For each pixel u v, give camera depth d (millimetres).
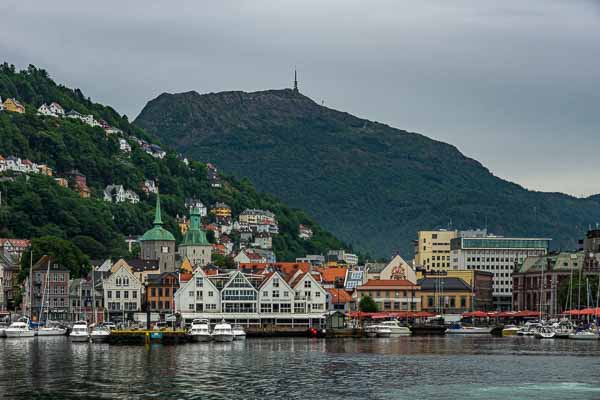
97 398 179500
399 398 182500
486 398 183250
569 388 195625
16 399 178625
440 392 189625
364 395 185250
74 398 179500
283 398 180750
